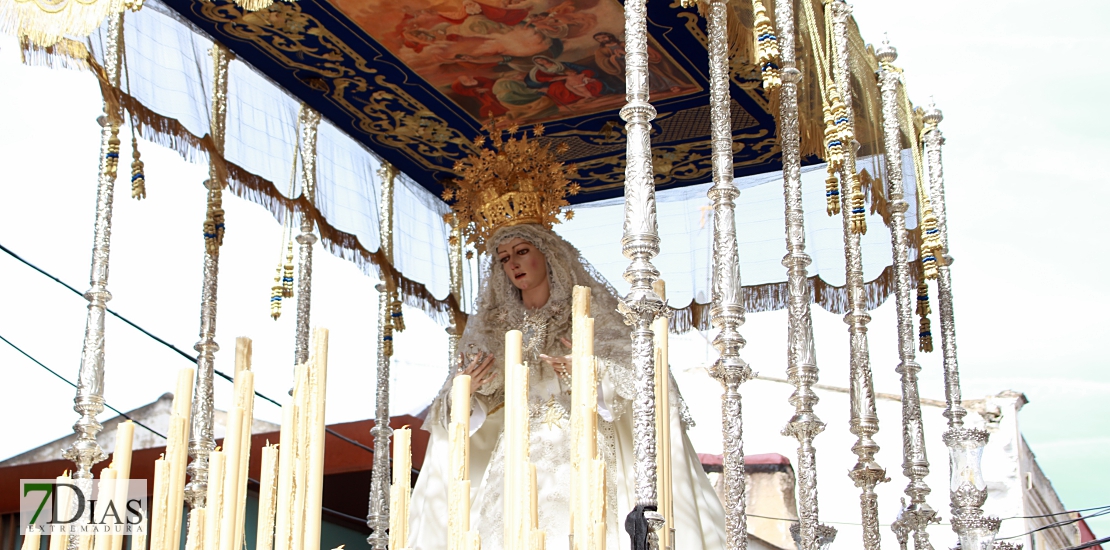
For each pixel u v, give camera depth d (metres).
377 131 8.52
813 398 5.88
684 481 6.33
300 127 8.13
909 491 7.41
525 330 7.07
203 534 3.41
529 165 7.42
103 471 3.52
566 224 9.42
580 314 3.53
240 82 7.68
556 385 6.89
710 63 5.62
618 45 7.36
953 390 8.06
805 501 5.76
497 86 7.92
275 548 3.24
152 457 9.65
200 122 7.21
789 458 14.59
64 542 3.59
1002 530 13.18
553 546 6.26
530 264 7.16
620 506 6.52
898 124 7.81
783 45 6.07
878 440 14.49
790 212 6.01
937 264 7.62
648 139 4.71
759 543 13.32
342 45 7.42
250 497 9.19
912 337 7.59
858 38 7.57
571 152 8.75
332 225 8.33
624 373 6.58
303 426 3.29
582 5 6.93
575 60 7.55
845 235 7.03
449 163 8.97
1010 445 13.54
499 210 7.33
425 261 9.22
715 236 5.42
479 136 8.30
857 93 7.50
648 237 4.52
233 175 7.53
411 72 7.73
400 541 3.17
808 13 6.25
